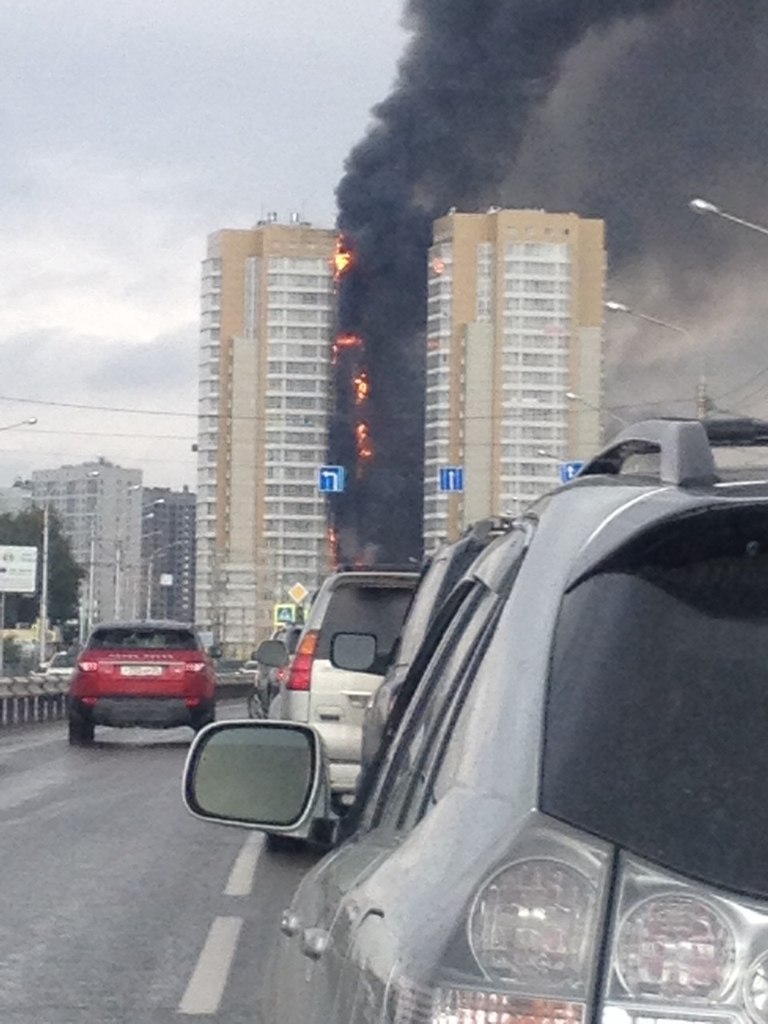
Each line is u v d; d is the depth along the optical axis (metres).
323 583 15.64
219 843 15.28
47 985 9.29
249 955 10.16
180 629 29.62
